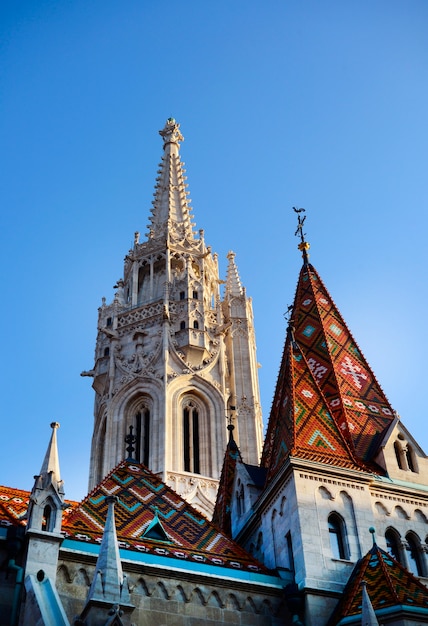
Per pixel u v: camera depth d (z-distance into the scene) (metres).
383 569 35.47
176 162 109.56
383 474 43.16
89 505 39.47
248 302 97.31
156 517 40.06
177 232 98.44
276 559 39.91
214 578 36.06
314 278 57.62
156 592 34.97
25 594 32.34
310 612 35.97
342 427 46.31
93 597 30.33
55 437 36.97
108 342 86.50
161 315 85.88
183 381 81.00
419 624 32.69
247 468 47.00
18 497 39.34
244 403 86.50
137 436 78.75
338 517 39.69
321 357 51.22
